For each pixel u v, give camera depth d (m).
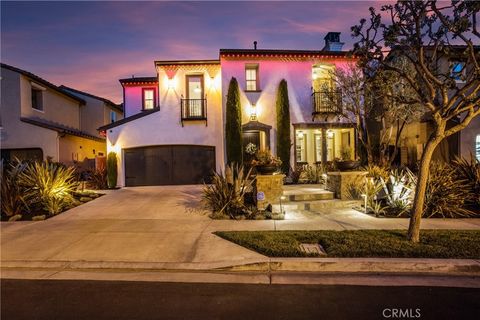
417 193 5.79
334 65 14.80
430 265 4.79
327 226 7.27
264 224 7.60
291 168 14.63
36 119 16.88
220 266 5.07
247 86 15.12
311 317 3.48
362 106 12.67
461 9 5.50
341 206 9.19
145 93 18.05
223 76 14.62
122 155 15.28
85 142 19.80
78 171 16.45
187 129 15.48
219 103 15.58
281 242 5.90
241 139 14.30
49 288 4.41
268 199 9.03
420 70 6.70
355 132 15.02
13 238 6.70
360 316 3.49
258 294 4.11
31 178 9.73
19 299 4.07
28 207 9.14
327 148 15.83
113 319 3.51
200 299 3.99
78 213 9.16
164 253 5.65
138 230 7.20
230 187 8.95
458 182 8.77
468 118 5.55
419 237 5.95
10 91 15.84
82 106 21.89
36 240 6.54
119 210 9.47
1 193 8.99
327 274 4.80
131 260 5.36
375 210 8.41
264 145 14.79
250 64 14.81
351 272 4.87
